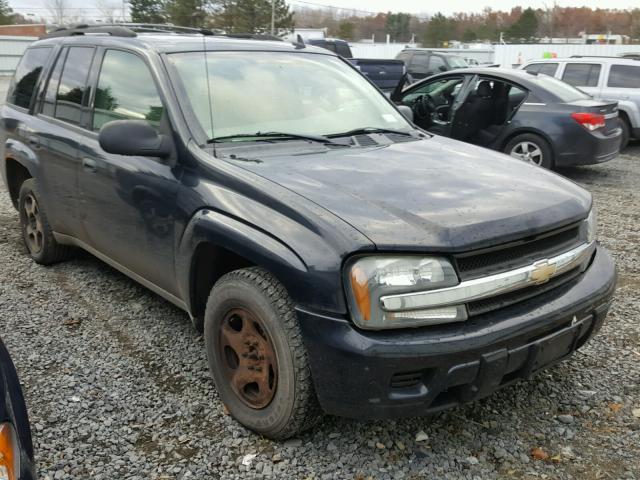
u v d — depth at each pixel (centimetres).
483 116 889
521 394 329
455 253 246
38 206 494
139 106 367
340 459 277
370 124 392
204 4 4231
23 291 469
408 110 448
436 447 286
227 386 304
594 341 389
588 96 912
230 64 378
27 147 488
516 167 342
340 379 245
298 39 461
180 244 319
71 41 476
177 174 325
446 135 880
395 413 246
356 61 1532
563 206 291
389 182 292
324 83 404
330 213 258
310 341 251
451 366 242
